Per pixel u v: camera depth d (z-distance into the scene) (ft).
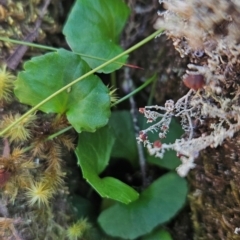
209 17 0.73
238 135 0.76
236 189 0.78
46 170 0.80
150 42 0.88
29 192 0.78
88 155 0.80
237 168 0.77
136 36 0.88
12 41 0.78
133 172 0.89
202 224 0.83
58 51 0.78
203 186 0.82
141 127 0.87
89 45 0.80
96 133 0.82
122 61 0.81
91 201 0.87
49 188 0.79
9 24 0.80
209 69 0.74
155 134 0.85
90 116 0.78
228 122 0.75
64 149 0.82
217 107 0.76
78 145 0.80
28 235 0.78
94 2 0.81
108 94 0.79
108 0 0.82
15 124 0.77
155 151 0.77
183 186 0.82
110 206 0.84
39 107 0.78
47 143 0.80
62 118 0.80
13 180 0.78
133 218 0.82
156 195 0.82
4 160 0.78
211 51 0.74
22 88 0.77
